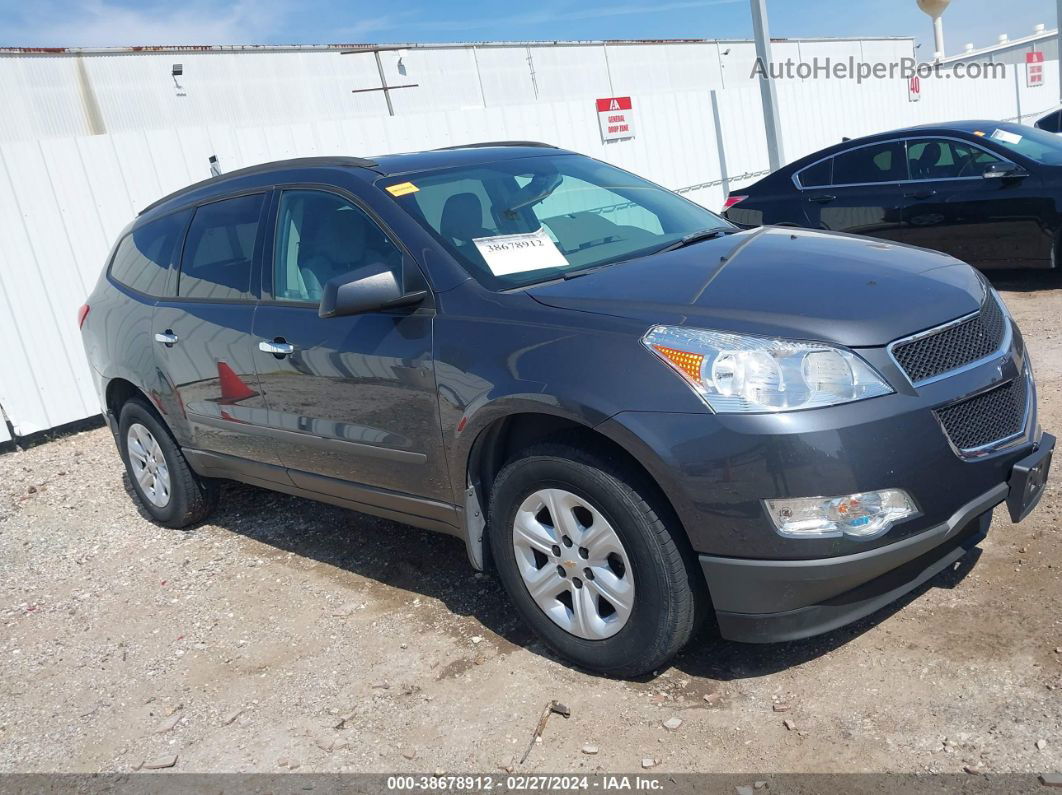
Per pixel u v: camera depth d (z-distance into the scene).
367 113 22.56
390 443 3.50
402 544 4.47
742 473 2.57
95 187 7.71
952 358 2.81
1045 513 3.74
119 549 5.00
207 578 4.43
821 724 2.70
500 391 2.99
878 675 2.88
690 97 12.38
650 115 11.85
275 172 4.21
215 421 4.37
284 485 4.28
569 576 3.06
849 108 15.35
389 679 3.29
